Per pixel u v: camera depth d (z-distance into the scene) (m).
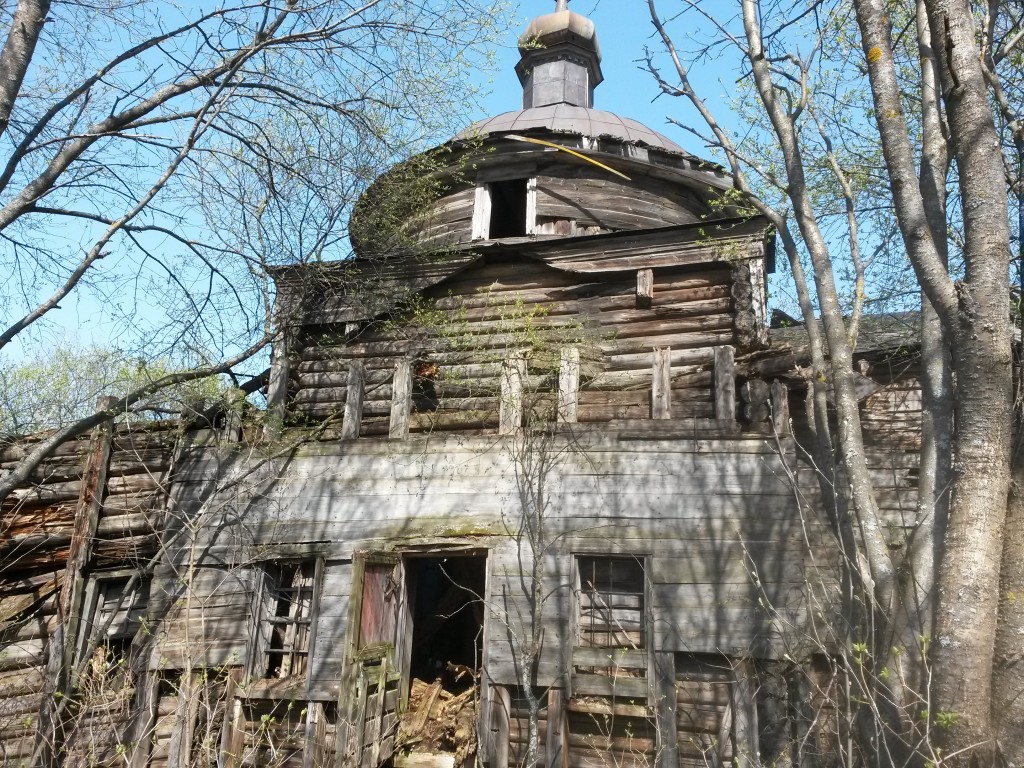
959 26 5.02
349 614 8.11
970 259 4.78
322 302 11.65
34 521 10.25
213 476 9.98
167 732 9.06
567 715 8.25
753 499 8.41
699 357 10.09
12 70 8.16
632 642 8.41
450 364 10.98
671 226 10.48
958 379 4.74
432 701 9.84
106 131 8.80
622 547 8.53
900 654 5.18
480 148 12.77
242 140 10.32
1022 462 4.60
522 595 8.61
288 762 8.76
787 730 7.61
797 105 8.02
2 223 7.93
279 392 10.88
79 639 9.41
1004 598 4.43
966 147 4.92
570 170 13.11
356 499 9.46
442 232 13.15
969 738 4.23
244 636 9.29
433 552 9.07
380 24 10.21
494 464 9.20
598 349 10.50
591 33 16.80
